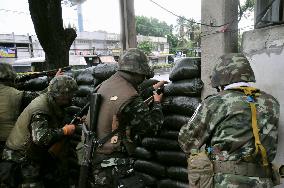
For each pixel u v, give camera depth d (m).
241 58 1.90
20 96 3.25
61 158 2.92
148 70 2.29
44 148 2.81
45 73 4.21
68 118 3.41
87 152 2.21
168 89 2.89
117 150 2.20
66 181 3.04
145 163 3.09
